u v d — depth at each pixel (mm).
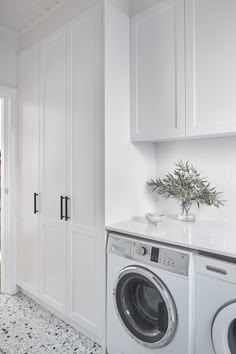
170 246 1368
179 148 2002
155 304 1504
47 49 2113
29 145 2314
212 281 1191
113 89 1725
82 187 1806
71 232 1885
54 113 2035
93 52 1729
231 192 1748
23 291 2506
